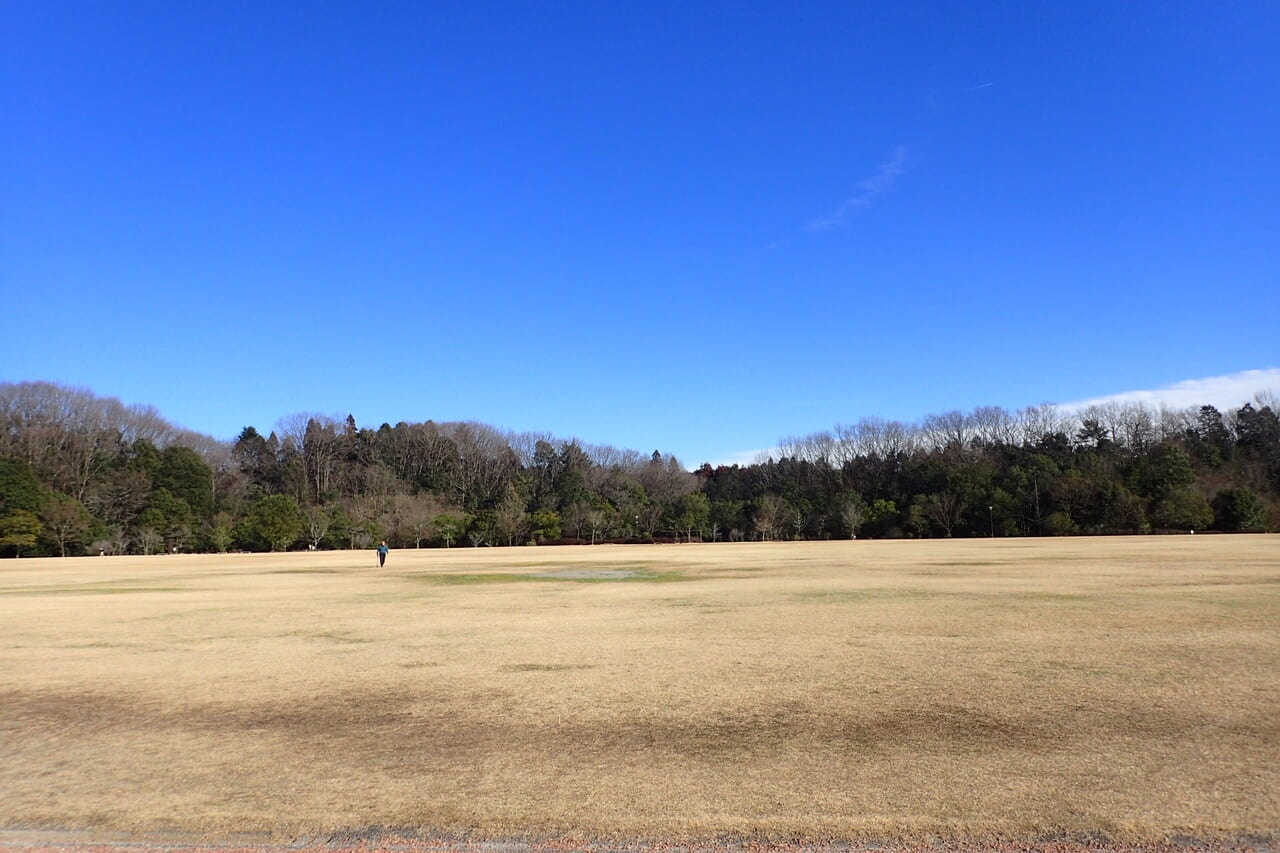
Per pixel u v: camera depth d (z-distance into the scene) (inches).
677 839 265.0
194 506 3572.8
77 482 3467.0
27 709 455.2
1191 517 3058.6
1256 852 247.4
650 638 679.7
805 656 575.8
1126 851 249.6
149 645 684.1
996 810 281.9
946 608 849.5
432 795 308.7
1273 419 4010.8
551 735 386.0
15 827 285.3
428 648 649.0
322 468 4534.9
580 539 3853.3
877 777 317.4
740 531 3882.9
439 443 4781.0
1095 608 818.2
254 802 305.0
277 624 821.9
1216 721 383.6
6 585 1451.8
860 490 4106.8
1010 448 4077.3
